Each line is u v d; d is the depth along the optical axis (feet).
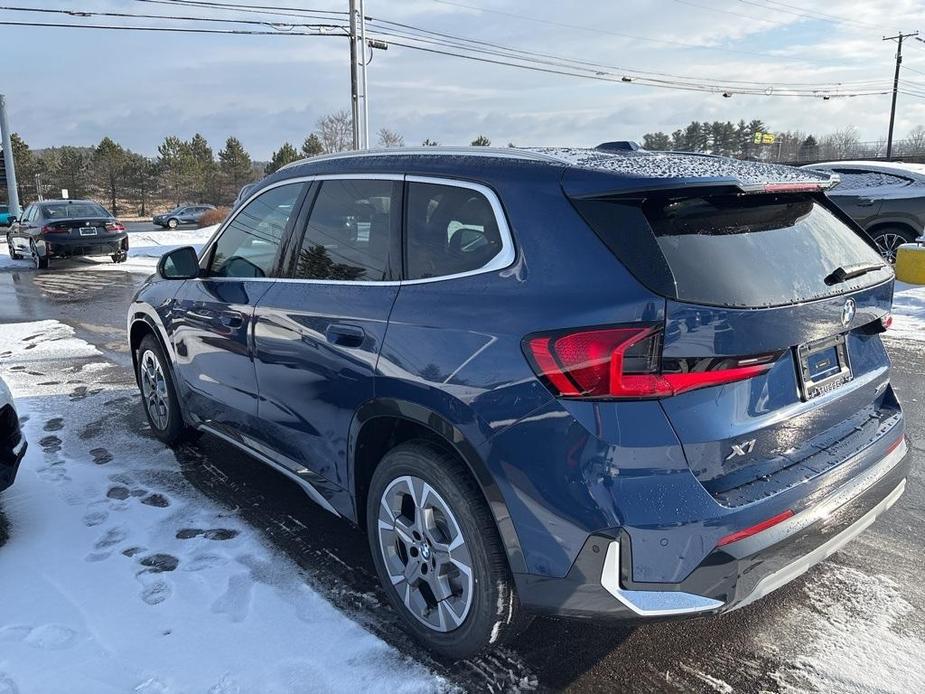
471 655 8.57
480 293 8.10
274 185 12.07
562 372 7.14
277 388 11.08
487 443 7.70
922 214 36.06
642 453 6.95
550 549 7.41
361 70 86.22
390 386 8.76
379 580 10.44
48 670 8.62
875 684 8.41
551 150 9.11
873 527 12.26
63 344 27.32
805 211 9.13
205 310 12.90
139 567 11.02
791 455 8.02
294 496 13.53
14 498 13.44
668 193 7.43
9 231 64.08
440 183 9.05
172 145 296.10
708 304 7.09
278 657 8.91
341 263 10.18
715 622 9.66
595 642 9.28
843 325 8.37
